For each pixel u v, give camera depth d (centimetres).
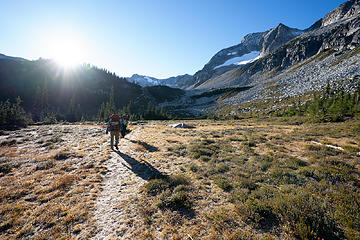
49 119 7875
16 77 15162
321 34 19100
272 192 543
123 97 19812
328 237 360
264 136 1589
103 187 612
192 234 381
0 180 605
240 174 698
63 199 511
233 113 9638
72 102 13375
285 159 875
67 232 385
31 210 451
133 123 3919
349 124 2000
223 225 407
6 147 1151
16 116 4519
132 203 505
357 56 9681
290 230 378
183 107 17862
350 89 5894
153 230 395
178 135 1797
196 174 716
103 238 371
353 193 507
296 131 1777
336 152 955
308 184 584
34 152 1030
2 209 441
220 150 1099
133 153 1058
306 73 12962
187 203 482
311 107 4512
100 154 1029
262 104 9831
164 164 853
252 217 420
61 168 757
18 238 359
